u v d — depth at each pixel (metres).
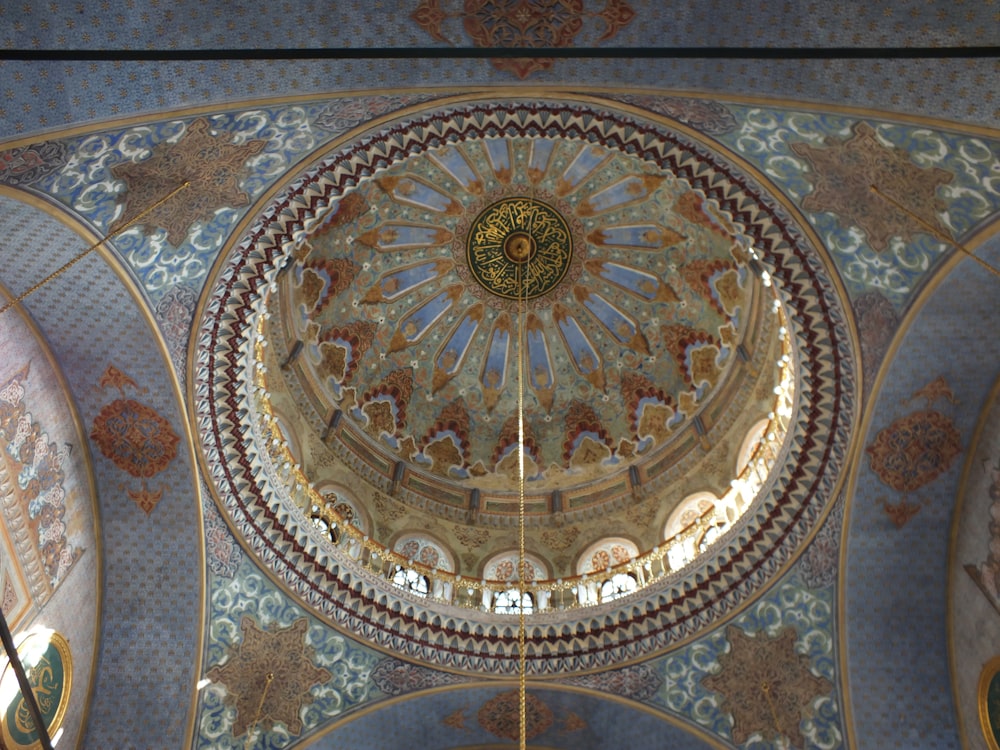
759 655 11.81
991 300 9.59
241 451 11.59
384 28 7.61
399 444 16.48
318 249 15.77
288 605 12.03
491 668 12.45
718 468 14.74
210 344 10.81
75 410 10.84
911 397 10.43
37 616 10.15
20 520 9.91
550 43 7.77
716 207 10.30
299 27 7.50
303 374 15.40
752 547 11.95
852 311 10.28
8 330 9.80
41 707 10.18
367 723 12.22
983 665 10.49
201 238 10.02
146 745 11.10
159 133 8.52
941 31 7.07
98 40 7.27
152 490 11.25
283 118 8.95
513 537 15.53
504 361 17.55
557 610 12.94
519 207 16.53
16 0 6.91
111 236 9.40
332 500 14.62
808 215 9.84
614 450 16.52
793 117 8.63
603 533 15.25
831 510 11.27
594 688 12.32
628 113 9.30
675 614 12.31
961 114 7.78
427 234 16.72
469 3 7.44
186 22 7.29
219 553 11.60
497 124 9.70
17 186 8.36
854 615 11.34
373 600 12.49
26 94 7.59
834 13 7.18
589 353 17.33
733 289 15.30
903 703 11.07
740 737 11.74
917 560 11.16
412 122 9.62
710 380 15.72
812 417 11.12
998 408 10.27
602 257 16.88
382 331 17.03
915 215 9.15
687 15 7.41
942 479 10.84
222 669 11.56
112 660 11.27
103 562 11.35
